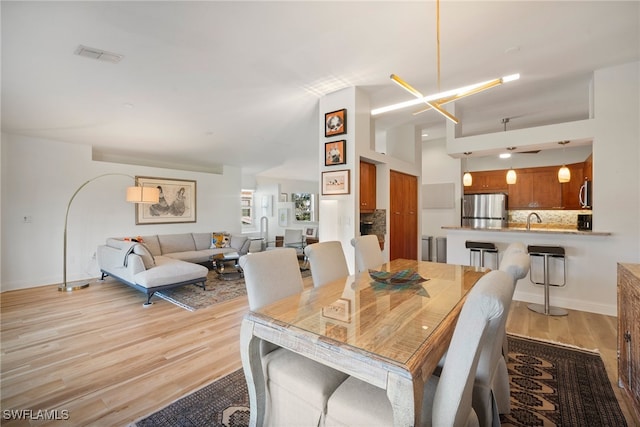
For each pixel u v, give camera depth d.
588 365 2.30
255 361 1.52
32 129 4.48
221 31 2.41
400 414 0.99
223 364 2.38
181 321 3.31
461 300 1.68
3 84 3.13
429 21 2.38
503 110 4.70
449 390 1.00
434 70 3.23
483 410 1.34
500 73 3.35
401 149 5.66
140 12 2.14
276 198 10.45
